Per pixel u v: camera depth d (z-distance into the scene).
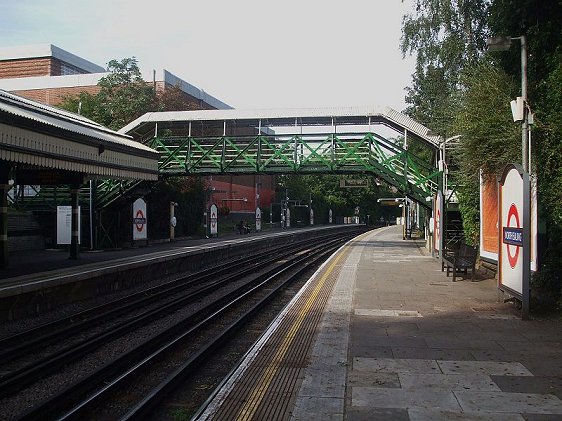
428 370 6.16
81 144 18.69
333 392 5.43
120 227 30.77
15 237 26.94
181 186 39.09
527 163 10.42
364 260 21.17
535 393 5.35
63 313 12.54
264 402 5.18
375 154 29.62
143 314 11.57
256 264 24.05
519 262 9.34
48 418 5.80
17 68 72.12
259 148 30.53
